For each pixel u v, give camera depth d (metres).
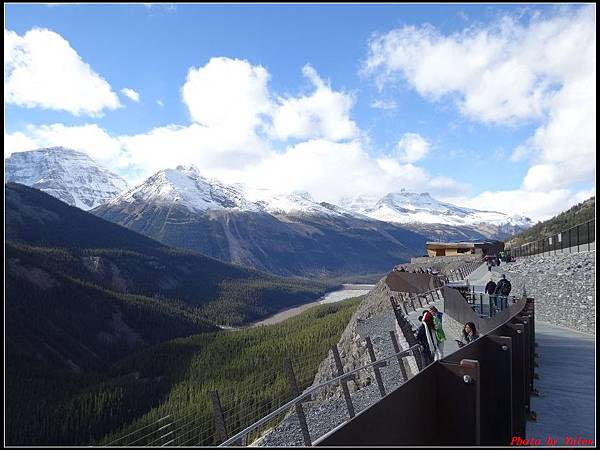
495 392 5.82
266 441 17.20
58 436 51.28
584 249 26.45
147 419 38.19
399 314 24.14
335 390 26.42
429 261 74.38
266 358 61.88
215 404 9.63
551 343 17.42
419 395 3.96
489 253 76.50
